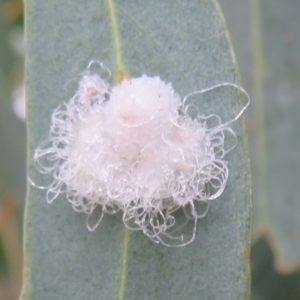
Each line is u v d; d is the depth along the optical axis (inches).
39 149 4.0
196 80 4.0
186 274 3.9
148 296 4.0
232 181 3.9
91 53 4.0
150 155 3.9
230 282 3.9
